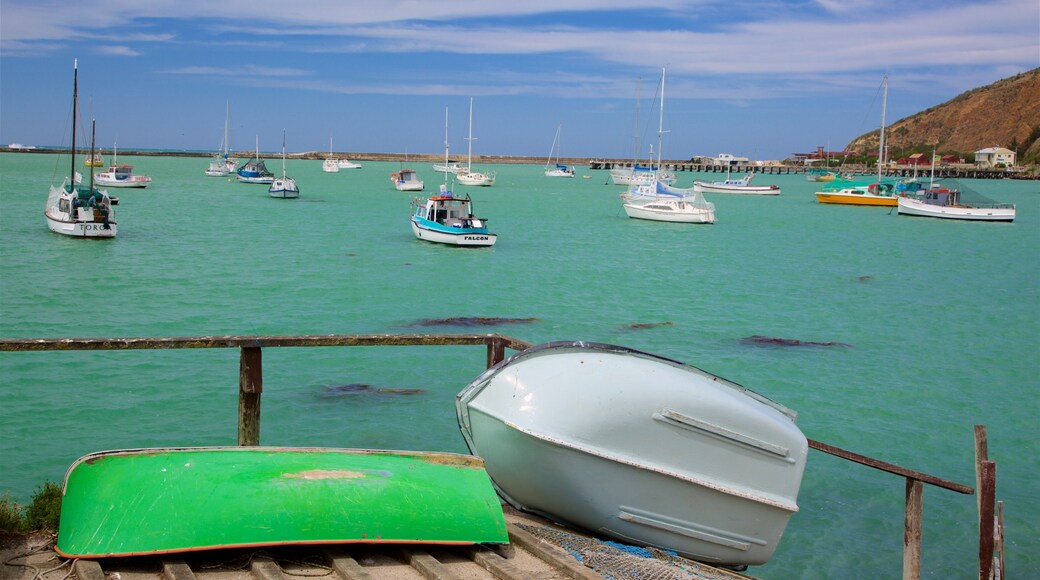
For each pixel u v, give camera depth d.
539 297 33.25
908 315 31.31
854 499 13.41
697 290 36.31
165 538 5.40
